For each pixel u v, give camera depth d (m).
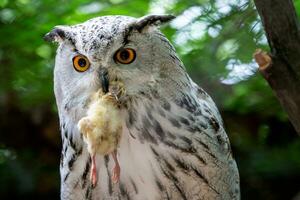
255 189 14.10
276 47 5.20
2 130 13.31
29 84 12.63
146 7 10.98
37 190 13.78
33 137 13.55
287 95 5.23
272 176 14.00
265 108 12.91
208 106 7.43
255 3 5.20
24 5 11.57
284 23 5.12
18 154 13.96
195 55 10.79
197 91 7.61
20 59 12.24
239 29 8.14
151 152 6.85
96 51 6.68
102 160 6.86
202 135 6.94
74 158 6.99
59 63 7.07
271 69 5.18
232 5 8.69
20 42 11.80
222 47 10.44
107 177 6.91
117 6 11.01
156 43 6.88
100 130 6.52
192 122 6.94
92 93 6.80
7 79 12.46
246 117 13.54
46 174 13.88
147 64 6.82
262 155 13.89
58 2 11.34
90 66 6.82
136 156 6.85
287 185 14.11
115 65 6.76
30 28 11.56
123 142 6.84
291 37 5.14
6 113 13.09
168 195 6.94
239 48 8.75
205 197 7.03
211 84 11.63
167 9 10.86
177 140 6.84
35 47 11.96
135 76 6.79
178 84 6.99
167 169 6.87
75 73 6.91
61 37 6.98
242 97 12.53
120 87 6.74
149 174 6.87
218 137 7.14
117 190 6.96
